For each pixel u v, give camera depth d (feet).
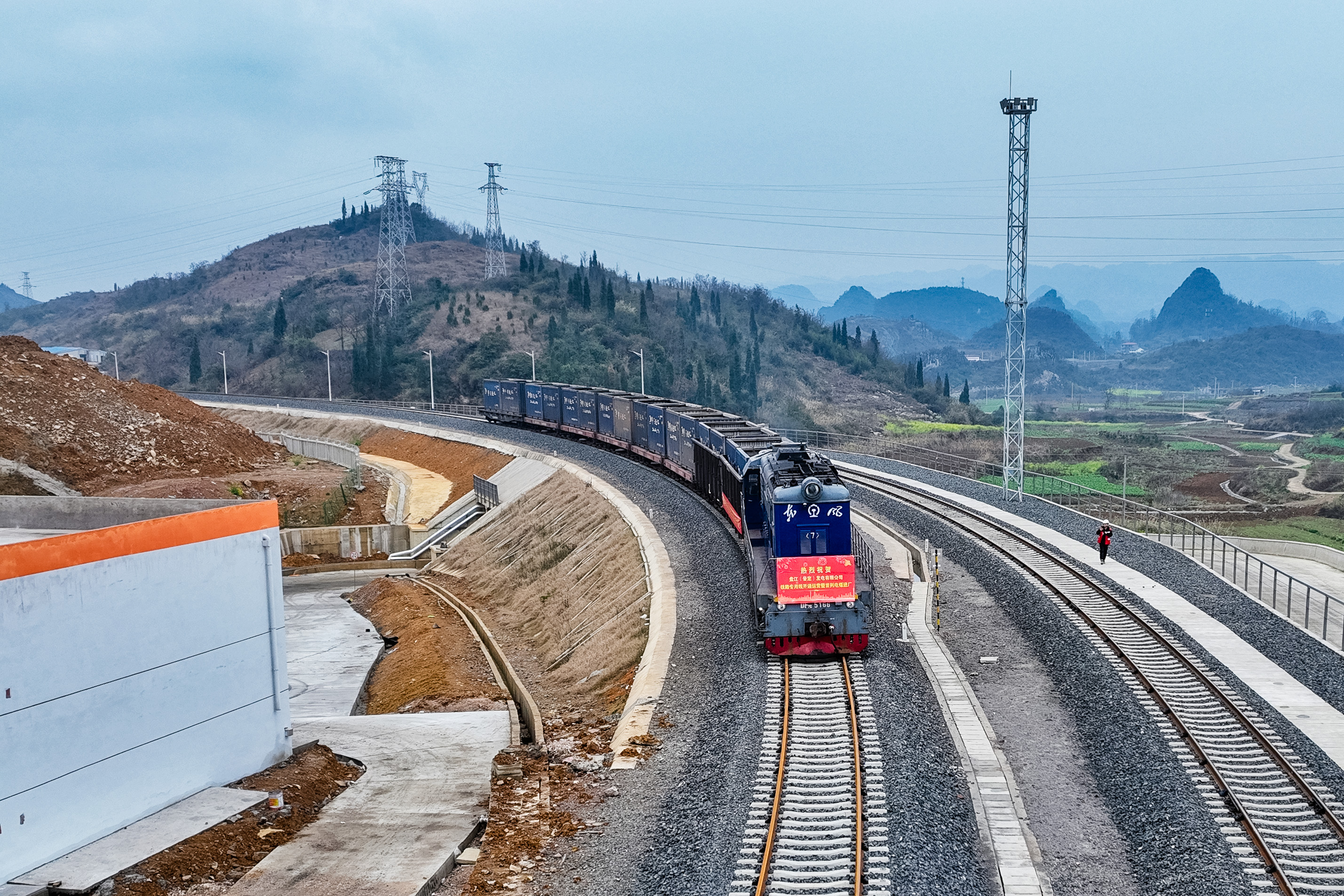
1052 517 141.90
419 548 181.06
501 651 116.57
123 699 55.31
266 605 66.54
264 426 330.95
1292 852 47.29
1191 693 68.95
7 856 48.55
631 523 134.51
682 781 58.34
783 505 76.02
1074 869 47.75
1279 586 127.03
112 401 220.43
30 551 49.80
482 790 65.36
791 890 44.91
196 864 51.85
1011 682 73.92
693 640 85.61
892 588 100.27
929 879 45.27
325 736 78.43
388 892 49.11
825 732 62.08
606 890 47.57
